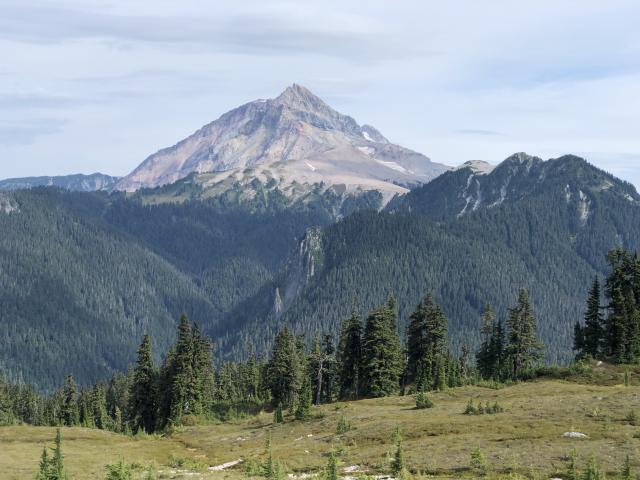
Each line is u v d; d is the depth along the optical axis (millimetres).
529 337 117062
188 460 72250
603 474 46344
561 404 73562
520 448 56531
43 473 52031
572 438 58031
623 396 73312
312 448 71125
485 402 84688
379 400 100375
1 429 100062
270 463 56062
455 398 92562
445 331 120188
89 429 104562
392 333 118375
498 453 55812
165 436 99750
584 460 51312
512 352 117625
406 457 58062
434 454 57844
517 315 117688
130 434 106812
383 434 70188
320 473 56125
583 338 115500
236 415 120750
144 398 120438
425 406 87062
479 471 51875
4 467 69562
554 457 52906
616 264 114500
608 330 111938
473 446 59062
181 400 114062
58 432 52812
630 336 108250
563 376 103375
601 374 101062
